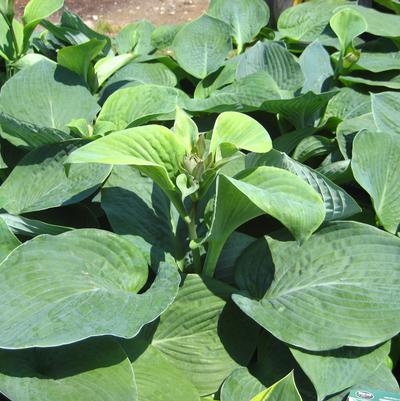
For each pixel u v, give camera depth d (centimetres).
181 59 142
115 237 88
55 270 82
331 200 95
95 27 279
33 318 76
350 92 135
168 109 110
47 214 107
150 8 297
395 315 84
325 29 157
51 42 152
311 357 82
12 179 105
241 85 128
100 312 77
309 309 86
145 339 90
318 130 129
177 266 97
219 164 86
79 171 104
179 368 89
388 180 107
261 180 84
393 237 92
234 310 92
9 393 74
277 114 130
